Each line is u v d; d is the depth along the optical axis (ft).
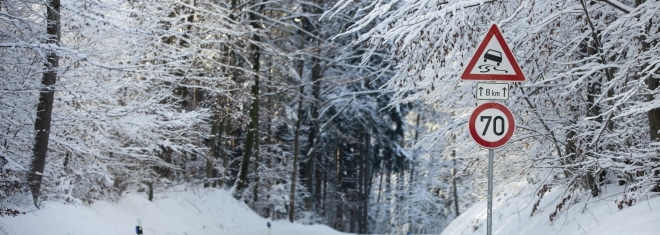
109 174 58.13
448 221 163.84
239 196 101.19
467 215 61.00
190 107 72.08
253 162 115.24
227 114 76.69
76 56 42.98
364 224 141.49
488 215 25.84
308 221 121.80
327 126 121.39
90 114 53.36
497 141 25.77
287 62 99.04
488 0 28.04
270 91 106.73
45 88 45.52
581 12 30.86
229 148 119.55
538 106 37.52
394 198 176.86
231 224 85.56
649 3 27.76
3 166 41.57
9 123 46.03
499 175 49.96
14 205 44.21
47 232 43.93
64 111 53.26
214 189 92.58
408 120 164.86
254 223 91.91
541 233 36.24
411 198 157.99
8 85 43.83
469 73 25.46
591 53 34.27
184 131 65.36
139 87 57.93
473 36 30.37
